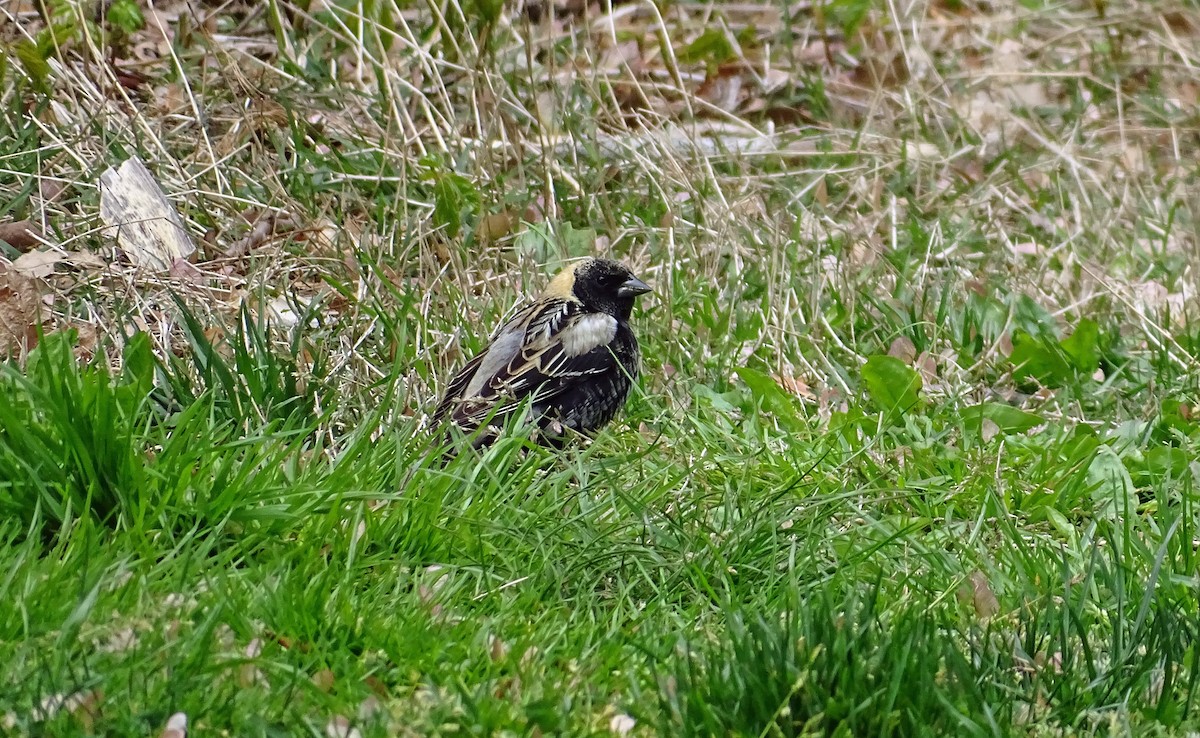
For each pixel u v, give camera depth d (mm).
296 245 12672
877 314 13188
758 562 8484
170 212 12727
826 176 15672
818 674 6586
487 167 14070
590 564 8219
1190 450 10750
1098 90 19375
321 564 7852
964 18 21094
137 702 6305
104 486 8055
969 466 10164
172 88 14555
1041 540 8844
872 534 8992
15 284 11312
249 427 9734
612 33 15469
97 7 15141
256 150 13922
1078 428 11031
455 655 7078
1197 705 6992
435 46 15852
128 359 9867
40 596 7031
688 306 12773
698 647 7160
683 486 9539
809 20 19781
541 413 10609
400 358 10578
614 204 14477
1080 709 6953
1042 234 15609
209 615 6945
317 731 6188
